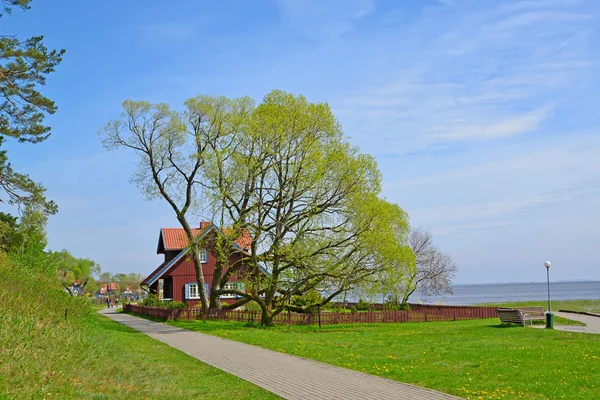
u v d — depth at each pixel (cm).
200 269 4066
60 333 1655
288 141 3400
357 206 3372
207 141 3941
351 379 1437
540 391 1234
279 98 3456
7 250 3116
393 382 1376
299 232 3309
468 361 1708
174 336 2708
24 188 2755
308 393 1274
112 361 1541
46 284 2427
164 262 5444
